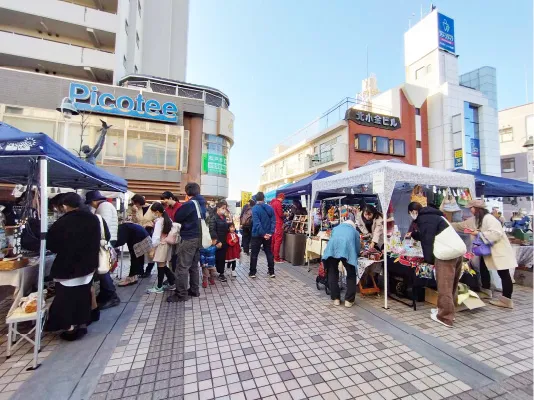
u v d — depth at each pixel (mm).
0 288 3854
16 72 11844
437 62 20594
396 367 2457
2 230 3281
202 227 4363
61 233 2764
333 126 17859
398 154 18109
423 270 3879
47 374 2275
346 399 2041
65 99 5922
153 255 4605
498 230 4098
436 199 5844
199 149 15586
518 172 24031
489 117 19859
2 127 2709
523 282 5363
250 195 12539
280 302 4180
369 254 4527
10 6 13156
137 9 18031
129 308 3859
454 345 2863
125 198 7508
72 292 2830
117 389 2115
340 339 2986
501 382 2248
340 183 5336
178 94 16141
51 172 4195
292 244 7098
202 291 4719
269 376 2312
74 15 14266
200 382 2225
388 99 19344
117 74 15094
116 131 13367
